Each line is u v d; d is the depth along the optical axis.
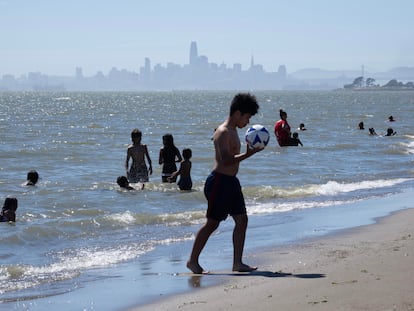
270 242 9.70
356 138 33.50
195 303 6.31
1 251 9.53
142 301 6.57
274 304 6.04
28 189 16.39
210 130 39.38
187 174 16.06
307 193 15.84
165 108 86.19
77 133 37.81
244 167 20.72
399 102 113.31
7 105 100.94
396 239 9.45
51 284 7.45
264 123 49.62
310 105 96.31
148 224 11.88
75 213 13.17
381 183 17.89
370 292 6.24
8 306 6.50
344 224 11.34
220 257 8.81
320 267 7.63
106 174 19.69
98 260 8.88
